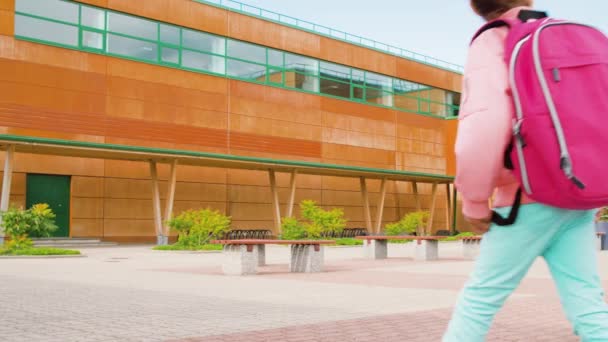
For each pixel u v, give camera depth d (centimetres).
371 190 4675
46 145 2755
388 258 2183
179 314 782
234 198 3891
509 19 261
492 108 250
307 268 1520
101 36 3117
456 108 5100
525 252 268
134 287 1141
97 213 3316
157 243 3170
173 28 3400
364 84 4388
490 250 273
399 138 4588
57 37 2975
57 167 3197
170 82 3344
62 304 886
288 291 1069
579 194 236
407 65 4688
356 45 4328
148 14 3284
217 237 2983
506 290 275
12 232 2284
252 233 3762
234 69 3644
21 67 2847
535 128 238
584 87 237
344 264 1852
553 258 274
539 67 239
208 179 3778
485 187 257
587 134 233
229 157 3341
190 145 3391
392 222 4788
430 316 757
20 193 3075
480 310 278
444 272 1519
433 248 2062
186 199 3675
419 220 3906
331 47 4166
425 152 4781
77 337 621
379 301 919
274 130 3794
